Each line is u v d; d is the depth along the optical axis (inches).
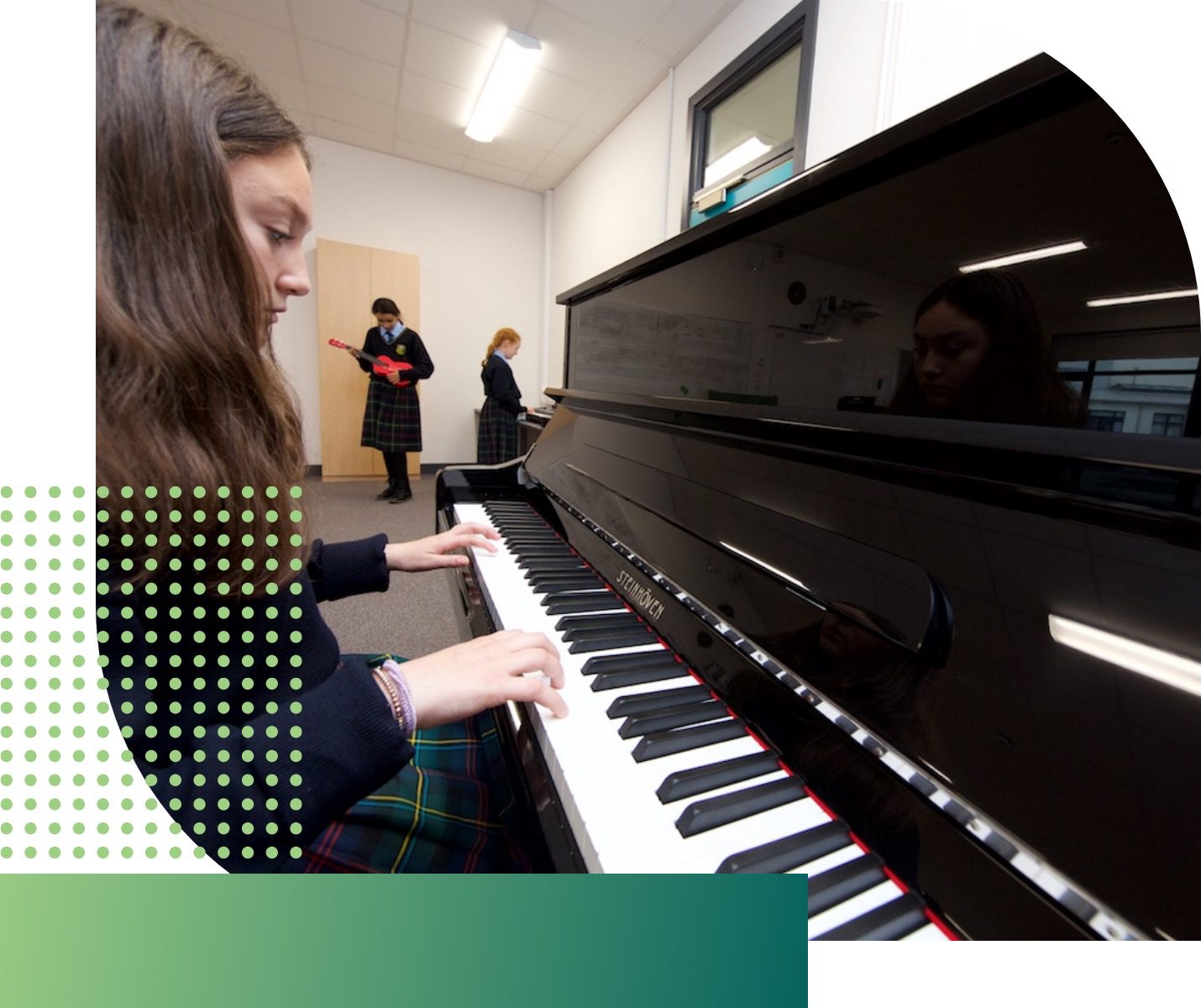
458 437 187.2
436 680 16.3
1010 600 13.8
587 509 34.8
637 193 131.3
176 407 13.5
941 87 63.6
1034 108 14.8
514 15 104.2
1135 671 11.5
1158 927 9.8
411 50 116.1
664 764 15.5
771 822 14.0
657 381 34.6
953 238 17.2
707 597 21.7
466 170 169.3
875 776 14.1
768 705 17.3
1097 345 14.1
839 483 19.8
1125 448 11.8
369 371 144.8
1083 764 11.4
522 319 189.3
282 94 132.3
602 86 123.1
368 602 77.8
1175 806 10.3
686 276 31.2
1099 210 13.8
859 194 20.1
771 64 91.9
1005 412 16.2
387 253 160.9
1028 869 11.3
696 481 27.1
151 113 12.5
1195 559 11.3
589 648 21.6
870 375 20.3
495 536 36.2
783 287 24.3
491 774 24.0
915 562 16.1
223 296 14.2
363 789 14.6
